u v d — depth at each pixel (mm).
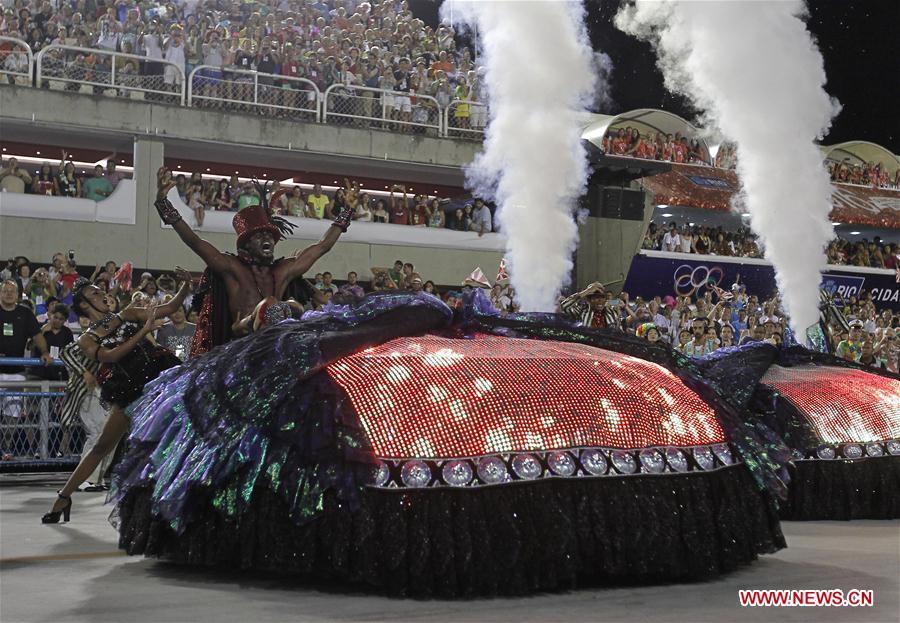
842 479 6406
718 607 3717
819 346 8391
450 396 3973
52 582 4105
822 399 6574
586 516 3998
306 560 3779
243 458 3846
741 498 4402
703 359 6723
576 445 4047
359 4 20391
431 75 18609
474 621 3434
